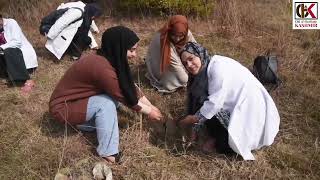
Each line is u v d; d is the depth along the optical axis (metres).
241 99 3.44
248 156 3.61
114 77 3.44
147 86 4.81
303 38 5.86
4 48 4.69
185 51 3.37
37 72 5.14
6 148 3.86
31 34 6.16
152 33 6.17
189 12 6.52
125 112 4.26
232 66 3.44
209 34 6.06
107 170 3.55
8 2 6.77
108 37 3.40
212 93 3.40
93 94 3.62
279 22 6.34
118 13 6.76
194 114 3.66
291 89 4.68
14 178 3.56
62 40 5.18
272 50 5.56
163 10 6.59
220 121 3.56
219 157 3.75
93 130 4.00
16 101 4.55
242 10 6.45
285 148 3.88
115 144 3.64
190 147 3.86
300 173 3.62
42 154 3.79
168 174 3.59
